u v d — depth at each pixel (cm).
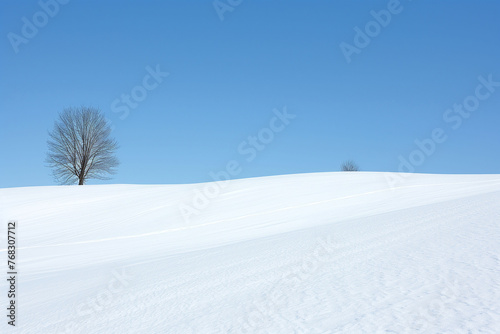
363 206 1716
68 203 2484
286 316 327
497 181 2192
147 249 1336
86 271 891
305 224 1441
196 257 822
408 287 345
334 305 332
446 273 368
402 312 287
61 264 1208
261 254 701
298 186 2444
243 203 2095
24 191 2944
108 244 1550
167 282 569
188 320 369
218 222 1755
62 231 1889
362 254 536
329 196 2088
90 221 2045
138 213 2108
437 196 1708
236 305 391
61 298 594
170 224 1817
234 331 314
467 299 291
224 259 714
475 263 386
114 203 2419
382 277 394
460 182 2238
